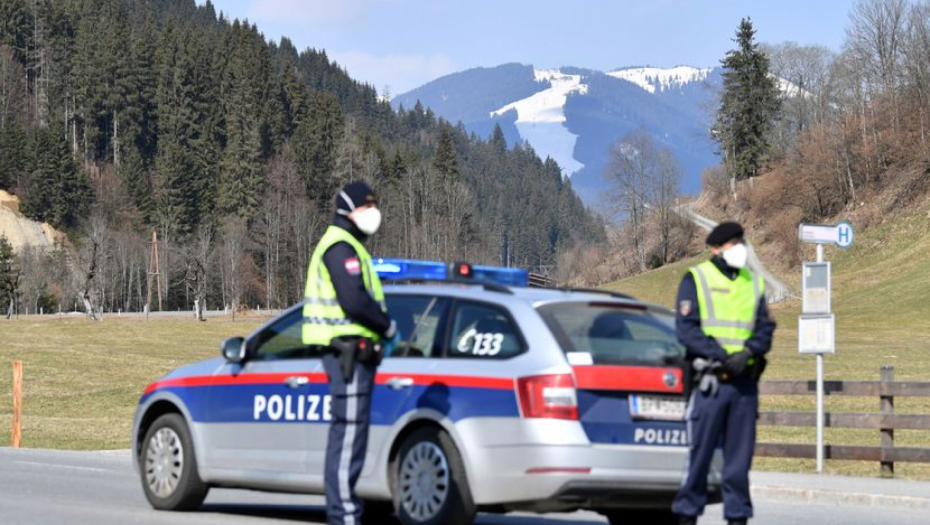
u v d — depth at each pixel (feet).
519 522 82.38
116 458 133.90
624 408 65.26
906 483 106.11
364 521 79.56
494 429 65.57
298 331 75.82
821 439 117.08
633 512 73.92
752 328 60.80
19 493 93.04
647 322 69.10
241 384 77.00
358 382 61.62
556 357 65.26
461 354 68.39
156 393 81.97
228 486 78.23
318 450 72.38
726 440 60.90
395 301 72.28
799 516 88.38
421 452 68.08
